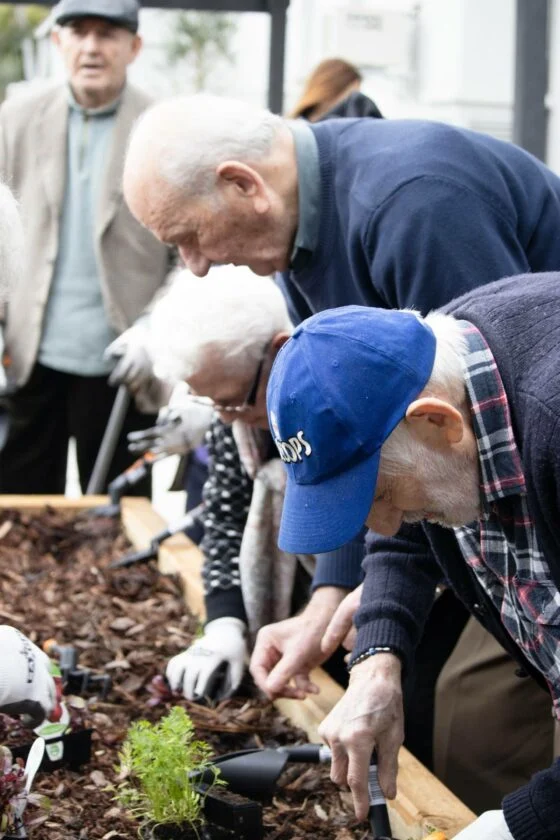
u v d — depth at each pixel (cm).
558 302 171
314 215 257
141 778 223
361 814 210
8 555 399
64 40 460
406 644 215
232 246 258
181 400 364
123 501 435
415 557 221
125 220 469
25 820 209
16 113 478
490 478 168
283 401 164
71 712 258
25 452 501
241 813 217
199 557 374
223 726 271
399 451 163
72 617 343
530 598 176
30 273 477
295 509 166
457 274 231
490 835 173
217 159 249
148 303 476
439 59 682
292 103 929
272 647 265
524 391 162
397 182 239
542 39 460
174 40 1311
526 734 288
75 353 479
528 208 252
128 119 471
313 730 265
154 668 306
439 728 294
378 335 163
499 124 681
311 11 855
